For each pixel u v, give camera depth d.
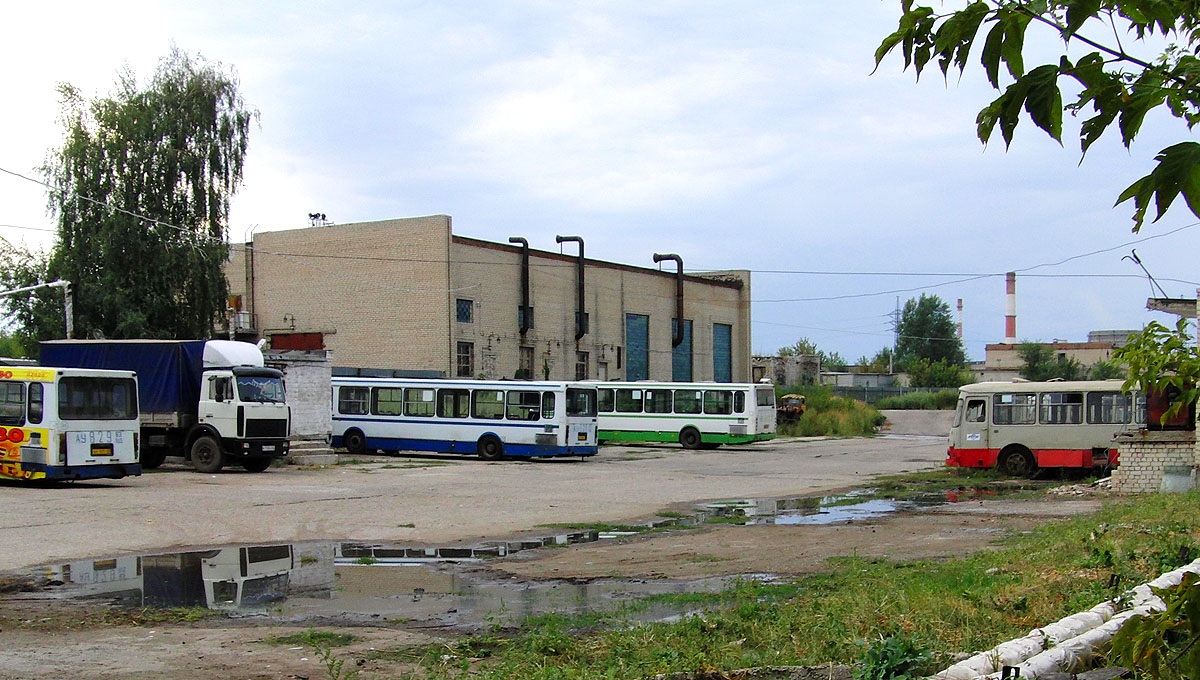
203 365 29.94
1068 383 29.28
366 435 40.19
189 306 45.66
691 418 46.12
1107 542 12.84
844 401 67.19
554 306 54.28
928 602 9.16
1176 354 4.35
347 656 8.48
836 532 17.14
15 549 15.03
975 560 12.69
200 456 29.28
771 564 13.55
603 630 9.40
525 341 52.16
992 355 98.12
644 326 60.94
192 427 29.67
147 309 44.25
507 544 16.14
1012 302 97.38
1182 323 4.58
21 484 24.66
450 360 47.34
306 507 21.06
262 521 18.70
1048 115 2.35
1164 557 11.23
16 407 23.78
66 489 23.52
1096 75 2.30
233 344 30.19
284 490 24.62
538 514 20.44
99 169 44.09
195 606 10.87
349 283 49.81
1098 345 94.81
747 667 7.44
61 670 8.00
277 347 48.50
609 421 47.78
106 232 43.28
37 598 11.34
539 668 7.64
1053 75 2.33
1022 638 7.19
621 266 59.09
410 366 47.94
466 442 38.44
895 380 111.19
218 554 14.89
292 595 11.56
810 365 87.31
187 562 14.10
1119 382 28.69
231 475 28.56
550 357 53.81
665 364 62.28
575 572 13.21
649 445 49.19
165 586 12.15
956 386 100.12
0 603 11.03
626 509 21.50
